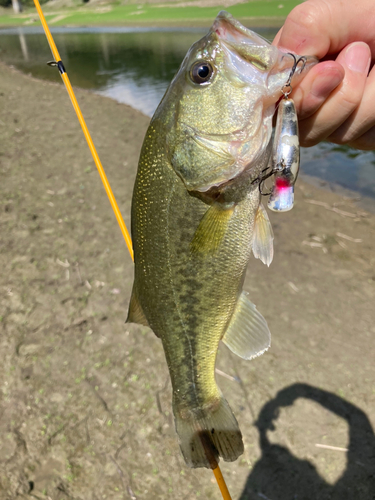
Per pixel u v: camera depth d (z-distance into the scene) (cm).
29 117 137
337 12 18
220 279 22
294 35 19
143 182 22
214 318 23
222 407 23
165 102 21
